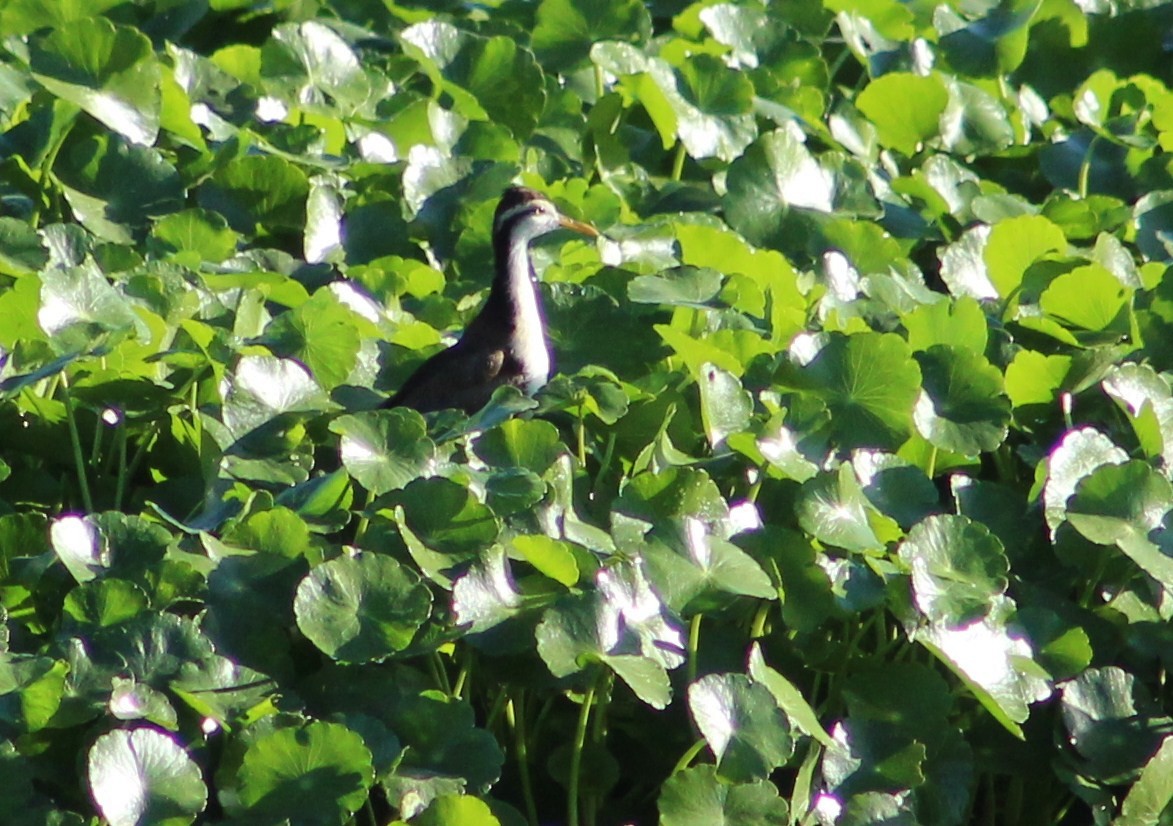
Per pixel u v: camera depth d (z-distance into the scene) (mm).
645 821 10992
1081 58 20328
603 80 18062
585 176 16906
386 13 19375
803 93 17922
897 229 16078
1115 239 15125
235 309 13055
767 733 9734
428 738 9828
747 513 11148
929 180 16547
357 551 10219
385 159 16047
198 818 9539
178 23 18141
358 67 17047
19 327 12094
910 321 12969
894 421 11852
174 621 9680
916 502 11625
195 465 11984
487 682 10812
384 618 9828
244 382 11406
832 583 10688
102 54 14773
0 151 14508
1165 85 20406
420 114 16062
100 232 14188
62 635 9648
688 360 12336
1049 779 11492
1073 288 13711
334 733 9164
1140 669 11680
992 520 11891
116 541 10211
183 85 16391
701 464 11570
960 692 11312
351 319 12695
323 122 16078
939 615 10344
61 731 9438
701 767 9680
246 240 14953
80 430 12016
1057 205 16094
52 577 10344
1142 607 11602
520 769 10758
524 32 18719
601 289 13703
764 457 11266
